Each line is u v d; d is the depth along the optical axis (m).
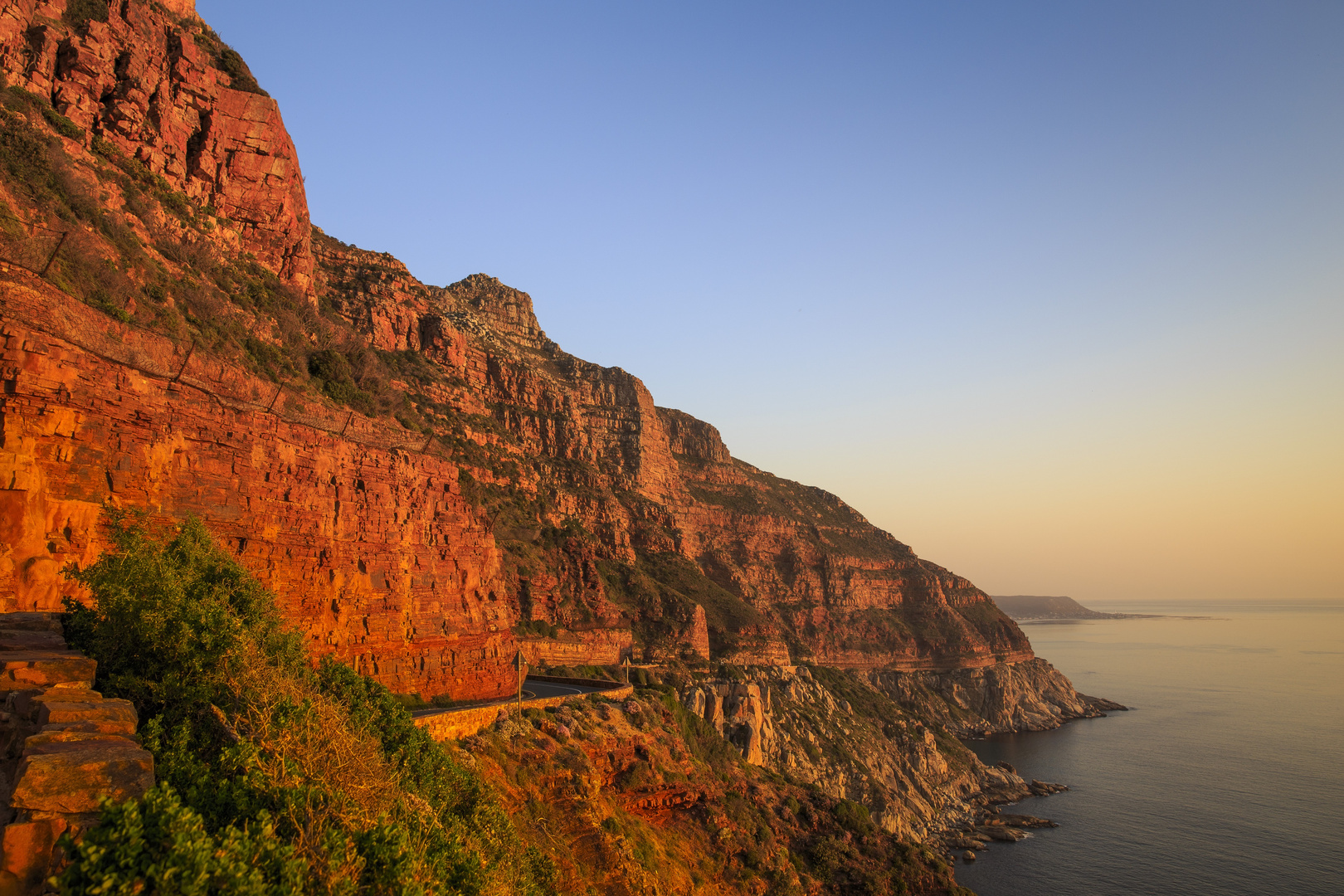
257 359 40.66
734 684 98.25
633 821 53.19
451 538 52.84
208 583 22.42
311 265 59.53
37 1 39.19
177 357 32.28
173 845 9.61
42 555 22.64
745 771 77.75
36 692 13.44
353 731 20.61
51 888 9.52
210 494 32.28
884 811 97.38
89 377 26.67
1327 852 86.56
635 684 87.88
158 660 18.02
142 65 43.81
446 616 49.94
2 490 22.02
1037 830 96.56
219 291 41.97
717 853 58.41
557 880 28.25
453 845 18.33
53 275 27.48
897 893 68.06
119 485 27.39
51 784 9.97
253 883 10.20
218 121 49.03
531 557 92.12
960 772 117.75
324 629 38.72
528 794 42.66
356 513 42.91
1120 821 98.69
